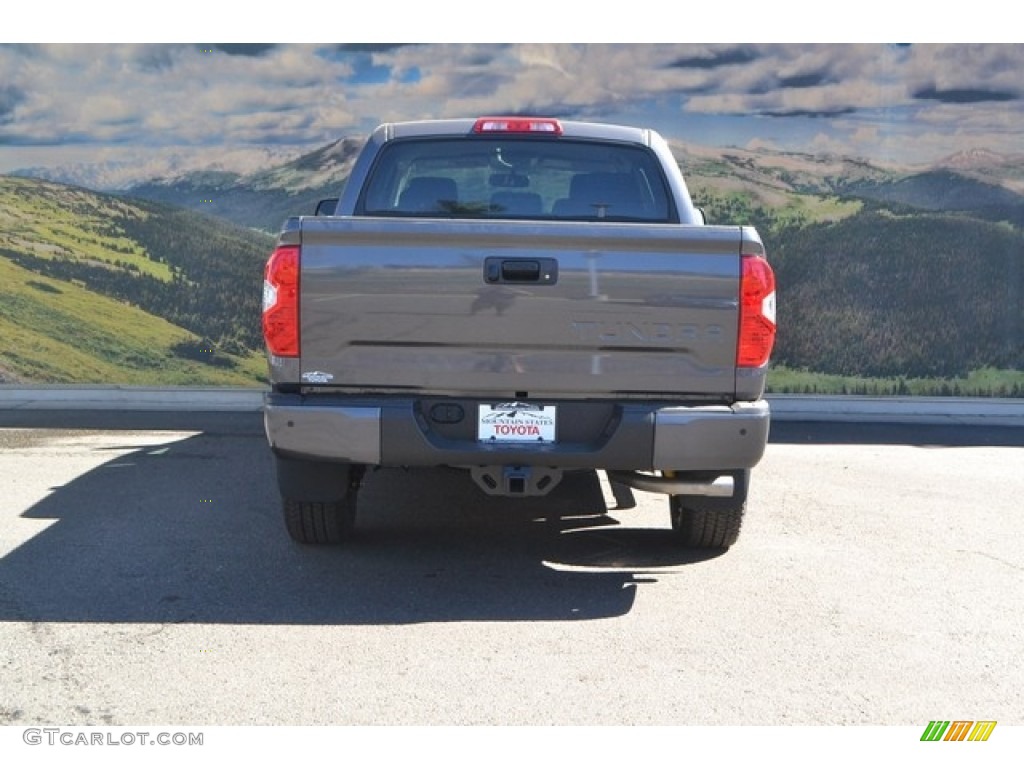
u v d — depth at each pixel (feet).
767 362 16.01
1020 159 32.68
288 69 32.58
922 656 14.24
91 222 32.83
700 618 15.49
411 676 13.34
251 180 32.89
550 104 32.73
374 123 32.81
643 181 19.15
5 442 27.30
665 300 15.57
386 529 19.92
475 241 15.47
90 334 33.09
